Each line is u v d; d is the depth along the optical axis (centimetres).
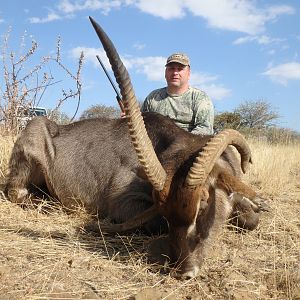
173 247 144
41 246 161
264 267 157
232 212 187
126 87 133
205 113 267
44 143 222
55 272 141
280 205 245
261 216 213
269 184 289
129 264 151
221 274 147
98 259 153
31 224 189
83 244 167
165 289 135
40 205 213
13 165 225
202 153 139
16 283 132
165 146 184
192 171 138
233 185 154
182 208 139
